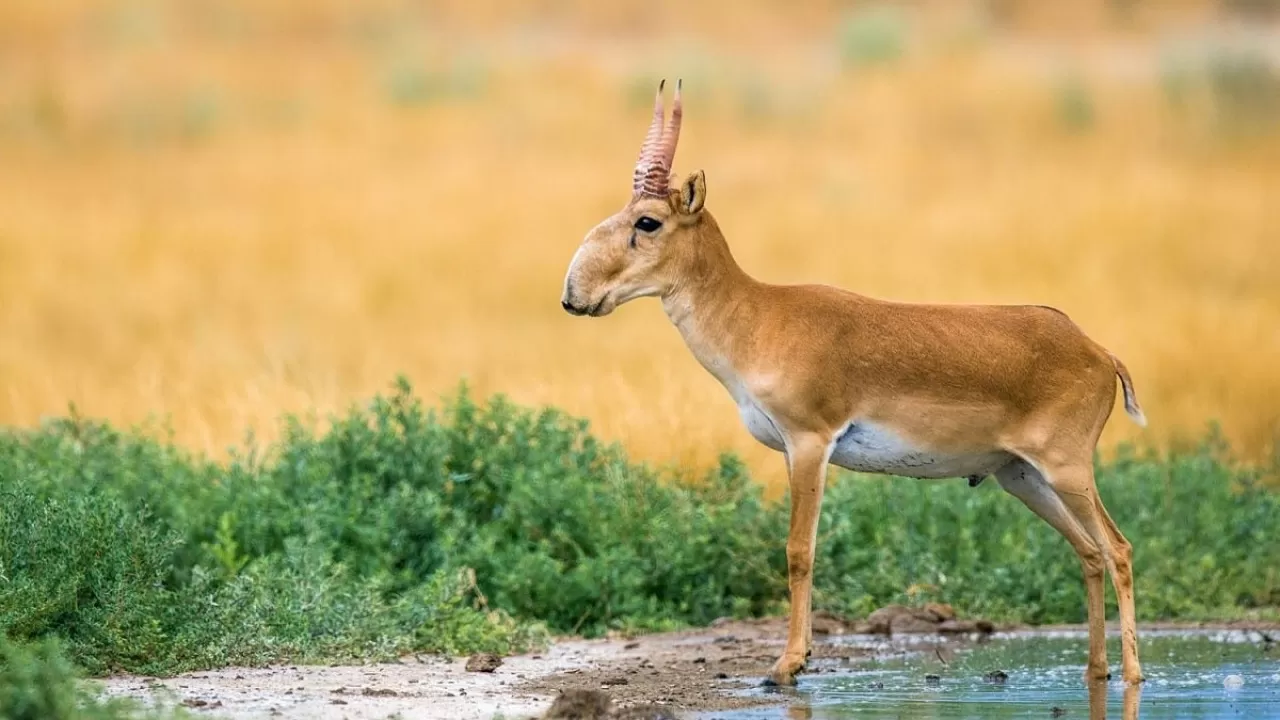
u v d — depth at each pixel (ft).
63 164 223.10
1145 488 72.08
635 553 64.80
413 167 216.33
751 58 289.74
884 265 153.58
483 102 256.32
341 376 103.60
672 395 80.43
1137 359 106.22
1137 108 236.02
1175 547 69.00
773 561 65.92
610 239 53.62
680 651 58.23
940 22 289.94
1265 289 144.87
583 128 239.30
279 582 56.75
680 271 53.62
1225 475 75.72
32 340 125.90
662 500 67.26
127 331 132.05
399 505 63.26
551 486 65.21
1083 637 61.67
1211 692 51.08
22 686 42.04
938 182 200.54
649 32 314.55
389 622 56.75
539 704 48.60
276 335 127.34
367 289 152.66
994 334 53.01
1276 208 176.14
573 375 95.61
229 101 258.57
